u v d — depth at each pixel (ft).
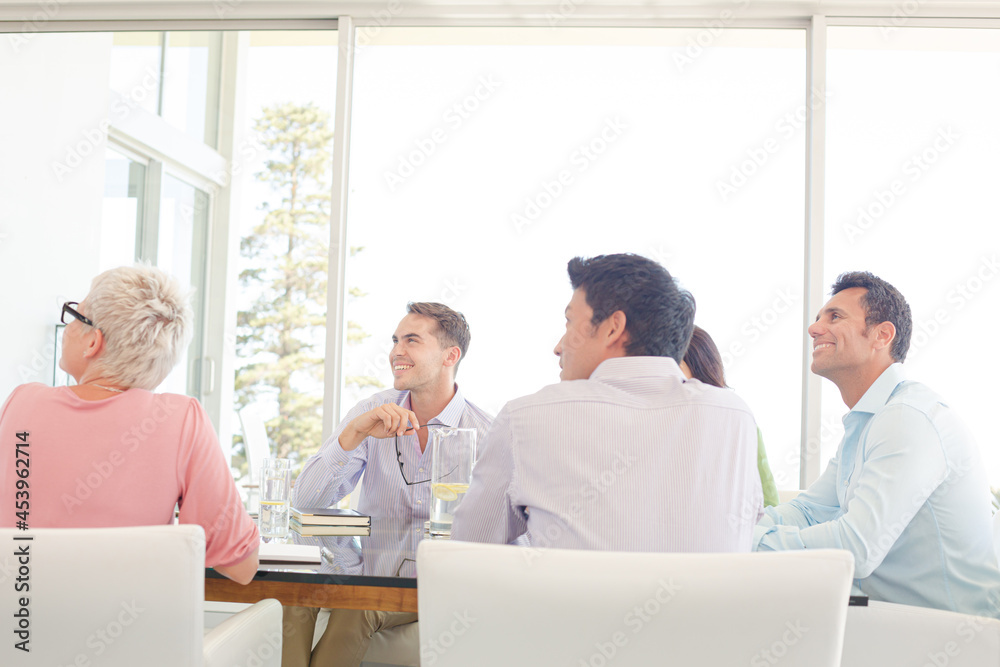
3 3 9.21
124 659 3.33
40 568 3.23
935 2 8.69
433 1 9.02
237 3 9.25
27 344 9.72
